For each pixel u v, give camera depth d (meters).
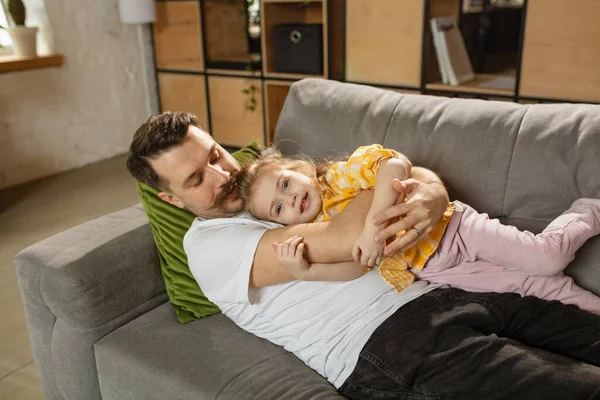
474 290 1.21
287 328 1.22
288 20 3.58
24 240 2.72
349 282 1.19
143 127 1.28
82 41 3.70
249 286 1.20
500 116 1.40
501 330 1.12
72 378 1.36
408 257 1.21
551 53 2.56
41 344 1.41
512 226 1.24
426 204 1.14
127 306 1.36
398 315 1.14
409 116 1.50
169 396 1.15
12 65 3.26
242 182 1.30
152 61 4.16
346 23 3.11
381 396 1.07
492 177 1.37
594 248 1.24
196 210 1.32
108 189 3.39
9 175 3.44
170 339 1.27
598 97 2.50
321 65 3.33
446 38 2.90
